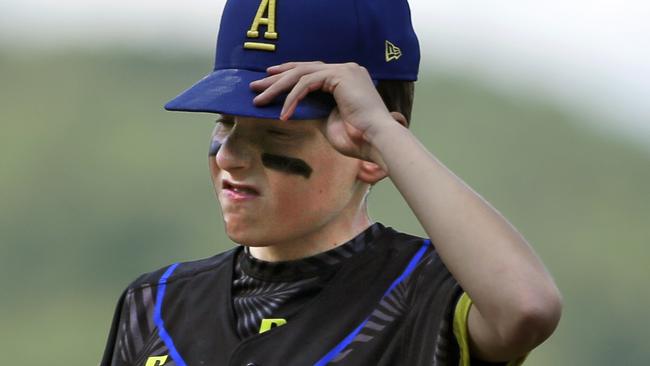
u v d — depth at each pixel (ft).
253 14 41.91
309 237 41.96
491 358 37.76
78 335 235.20
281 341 40.96
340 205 41.65
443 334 38.11
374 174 42.04
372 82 40.52
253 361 40.78
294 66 40.63
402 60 42.60
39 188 279.28
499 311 36.58
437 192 37.81
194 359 41.83
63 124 312.29
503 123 284.41
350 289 41.39
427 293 39.81
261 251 42.86
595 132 284.00
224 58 42.27
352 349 40.16
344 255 41.98
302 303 41.60
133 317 44.21
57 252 255.91
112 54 340.39
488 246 36.96
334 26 41.60
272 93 40.24
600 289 225.35
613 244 242.17
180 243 251.39
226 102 40.57
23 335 237.66
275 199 41.01
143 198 265.54
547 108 292.81
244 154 41.01
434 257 41.11
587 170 270.05
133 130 303.27
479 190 260.21
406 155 38.50
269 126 40.86
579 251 238.48
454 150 272.31
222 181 41.55
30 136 305.73
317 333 40.86
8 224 264.72
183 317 43.16
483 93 296.71
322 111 40.50
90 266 251.60
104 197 272.92
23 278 256.32
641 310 220.23
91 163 280.72
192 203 263.29
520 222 253.44
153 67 341.00
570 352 208.95
